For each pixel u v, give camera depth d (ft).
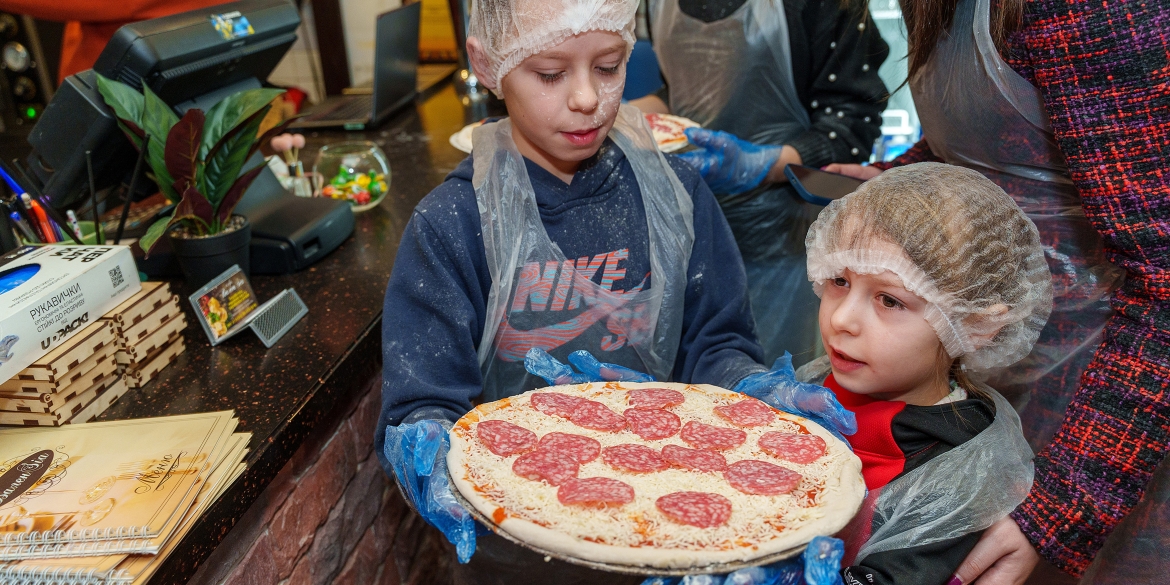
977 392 3.52
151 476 3.24
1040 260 3.21
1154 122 2.91
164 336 4.19
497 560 3.94
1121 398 2.98
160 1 6.82
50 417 3.59
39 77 9.78
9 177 4.33
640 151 3.93
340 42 10.99
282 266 5.20
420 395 3.47
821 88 5.86
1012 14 3.16
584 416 3.47
